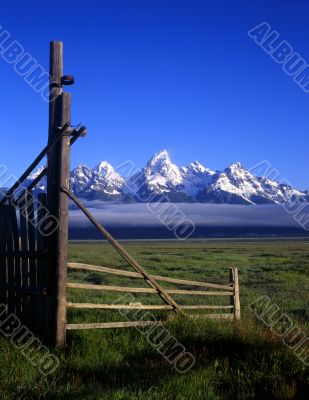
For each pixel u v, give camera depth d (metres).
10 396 6.77
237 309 12.56
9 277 10.52
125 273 10.17
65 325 9.15
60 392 6.90
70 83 9.85
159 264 43.66
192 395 7.01
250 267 41.03
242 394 7.29
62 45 9.98
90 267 9.59
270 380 7.76
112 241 10.04
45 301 9.43
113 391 6.89
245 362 8.42
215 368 8.17
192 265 43.06
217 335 9.69
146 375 7.77
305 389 7.69
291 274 33.12
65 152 9.40
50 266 9.25
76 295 17.28
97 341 9.05
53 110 9.76
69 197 9.41
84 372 7.84
